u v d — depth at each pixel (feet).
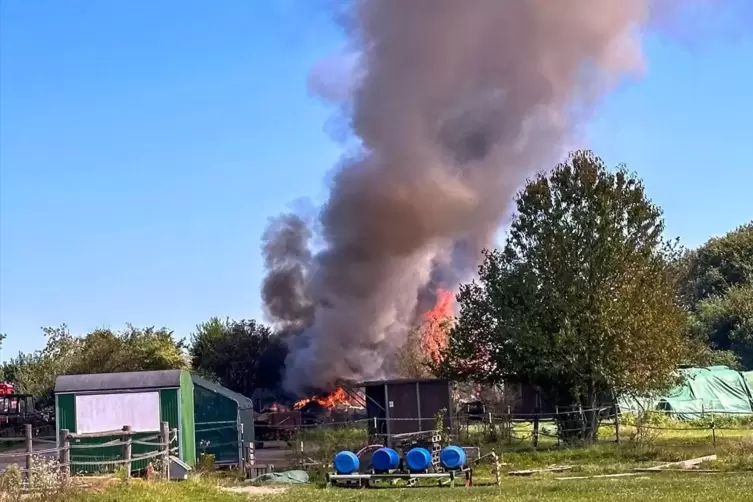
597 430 100.48
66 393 80.43
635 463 79.71
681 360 102.27
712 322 223.92
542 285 101.91
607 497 51.75
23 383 180.04
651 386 98.68
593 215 101.04
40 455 66.59
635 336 97.66
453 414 104.12
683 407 130.31
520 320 101.71
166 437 69.87
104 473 71.82
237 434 90.74
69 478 55.57
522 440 102.53
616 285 100.01
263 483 74.13
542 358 99.60
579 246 100.83
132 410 80.33
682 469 72.64
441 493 60.08
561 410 102.42
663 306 100.17
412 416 100.99
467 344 108.17
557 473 75.36
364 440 91.30
